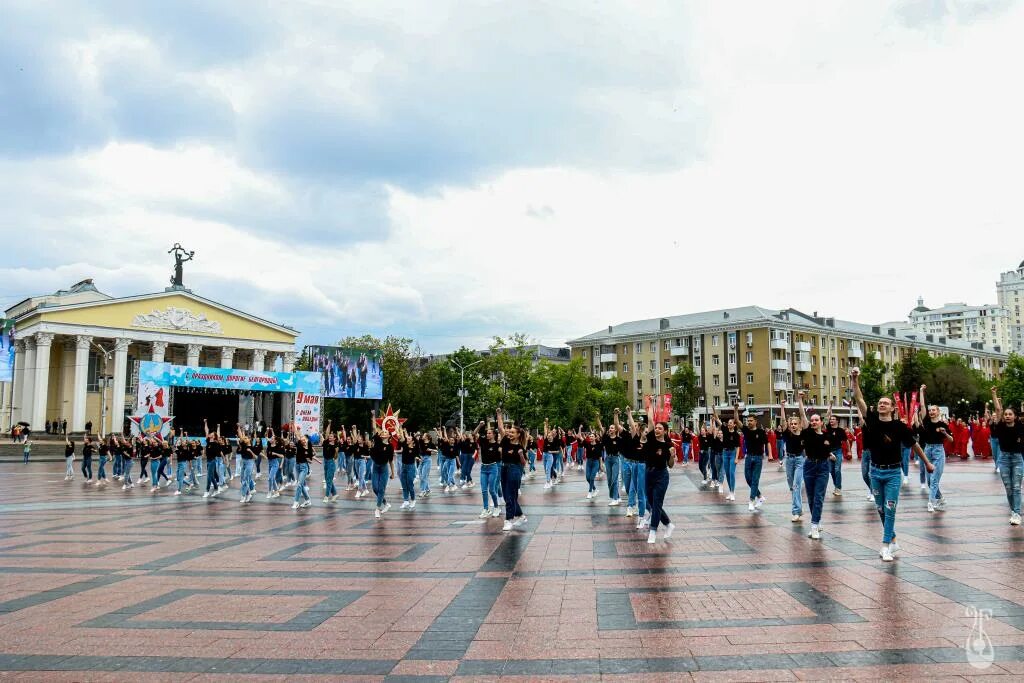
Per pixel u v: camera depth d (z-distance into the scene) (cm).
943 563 879
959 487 1889
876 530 1179
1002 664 519
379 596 775
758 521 1339
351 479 2355
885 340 10312
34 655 585
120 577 898
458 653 575
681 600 729
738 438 1778
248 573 916
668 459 1113
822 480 1101
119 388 6419
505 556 1009
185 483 2564
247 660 566
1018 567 847
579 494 2033
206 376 4978
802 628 620
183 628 660
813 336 9150
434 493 2164
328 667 546
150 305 6619
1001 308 19288
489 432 1508
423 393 7944
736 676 507
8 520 1550
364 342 8312
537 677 516
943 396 8325
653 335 9644
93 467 3941
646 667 532
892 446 911
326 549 1099
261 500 2008
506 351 7631
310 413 5209
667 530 1136
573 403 7306
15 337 6638
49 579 889
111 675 536
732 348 8869
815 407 8881
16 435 5466
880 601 702
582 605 719
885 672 507
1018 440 1178
